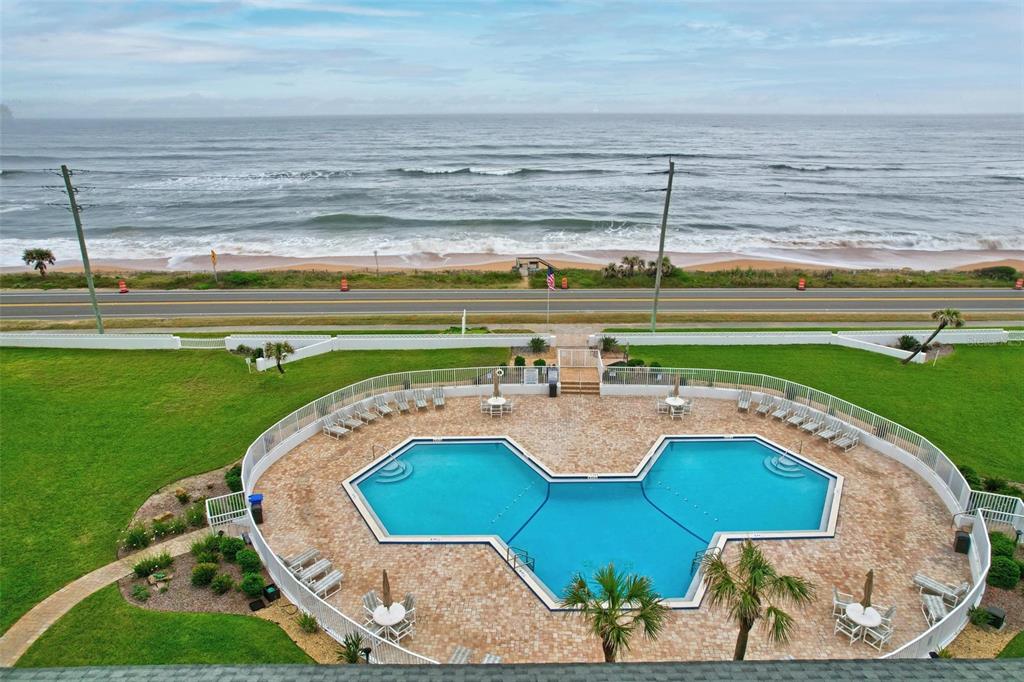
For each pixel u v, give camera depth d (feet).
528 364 111.14
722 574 46.21
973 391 102.32
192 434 89.56
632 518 72.74
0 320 143.13
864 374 108.47
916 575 61.00
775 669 31.58
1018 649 52.24
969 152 606.55
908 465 80.38
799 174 428.56
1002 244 238.89
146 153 598.75
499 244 233.55
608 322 140.15
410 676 31.42
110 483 77.77
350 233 251.19
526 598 58.75
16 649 52.90
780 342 122.72
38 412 94.89
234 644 52.70
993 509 68.74
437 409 96.43
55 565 63.41
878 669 31.37
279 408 97.30
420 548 65.72
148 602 58.13
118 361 114.11
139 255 223.92
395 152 574.56
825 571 62.08
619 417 93.86
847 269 197.36
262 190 359.66
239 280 173.78
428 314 146.82
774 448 85.46
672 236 247.29
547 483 78.38
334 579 58.95
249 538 66.28
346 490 75.25
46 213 297.33
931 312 147.13
